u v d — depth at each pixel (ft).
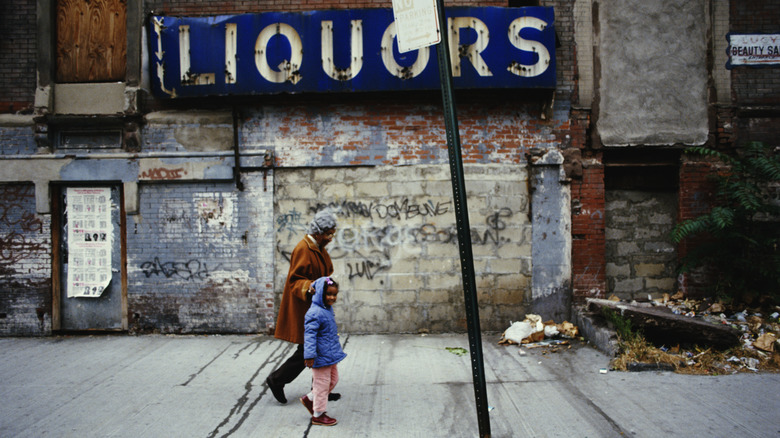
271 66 20.39
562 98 21.31
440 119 21.36
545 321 21.12
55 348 19.52
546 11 20.03
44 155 21.42
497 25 20.07
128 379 15.87
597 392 14.25
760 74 21.35
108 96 21.34
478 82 20.12
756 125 21.29
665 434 11.58
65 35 21.88
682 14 21.33
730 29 21.35
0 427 12.33
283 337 13.16
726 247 20.44
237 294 21.39
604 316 18.86
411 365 17.08
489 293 21.25
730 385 14.55
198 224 21.47
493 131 21.35
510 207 21.27
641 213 21.97
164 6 21.59
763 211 19.69
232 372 16.55
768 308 19.38
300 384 15.38
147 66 21.48
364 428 12.17
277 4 21.61
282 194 21.40
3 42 21.54
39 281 21.56
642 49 21.35
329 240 13.41
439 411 13.16
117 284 21.85
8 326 21.57
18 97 21.53
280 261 21.38
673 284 21.90
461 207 11.13
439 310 21.29
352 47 20.27
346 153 21.39
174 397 14.32
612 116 21.34
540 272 21.25
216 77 20.52
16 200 21.58
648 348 16.65
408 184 21.33
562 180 21.11
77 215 21.85
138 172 21.31
